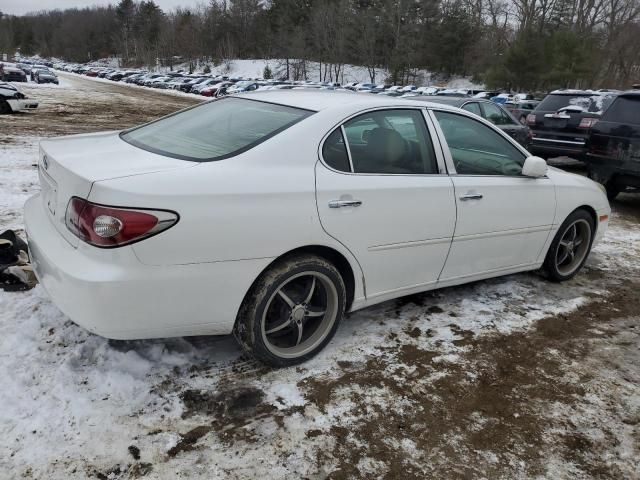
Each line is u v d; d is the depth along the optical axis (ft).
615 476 7.86
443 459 7.94
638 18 197.06
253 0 323.37
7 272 11.75
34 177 24.21
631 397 9.75
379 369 10.02
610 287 15.02
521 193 12.88
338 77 255.09
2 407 8.10
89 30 446.19
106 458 7.43
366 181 9.96
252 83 154.40
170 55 337.52
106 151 9.55
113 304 7.73
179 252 7.93
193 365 9.63
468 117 12.40
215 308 8.56
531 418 8.99
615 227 21.94
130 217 7.56
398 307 12.63
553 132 34.53
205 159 8.84
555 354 11.06
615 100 24.36
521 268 13.88
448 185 11.31
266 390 9.14
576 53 174.60
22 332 10.02
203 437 7.98
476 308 12.89
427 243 11.12
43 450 7.44
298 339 9.91
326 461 7.73
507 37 230.89
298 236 9.02
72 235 8.18
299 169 9.19
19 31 495.41
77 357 9.37
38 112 61.41
